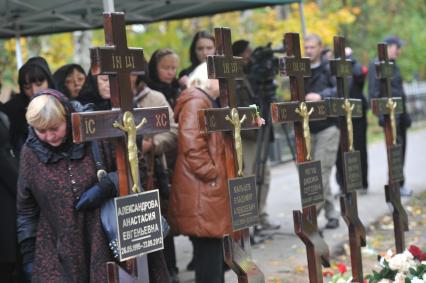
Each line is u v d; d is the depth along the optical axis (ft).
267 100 27.94
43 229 15.02
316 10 57.93
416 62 98.02
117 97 13.65
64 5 28.22
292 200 40.06
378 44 22.81
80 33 54.65
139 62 14.01
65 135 14.83
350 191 20.40
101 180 14.84
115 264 13.53
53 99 14.66
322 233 30.01
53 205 14.79
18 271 18.10
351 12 75.20
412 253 19.01
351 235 20.47
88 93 20.02
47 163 14.92
